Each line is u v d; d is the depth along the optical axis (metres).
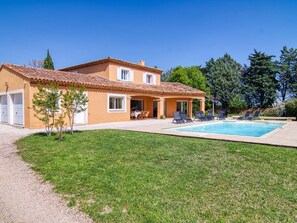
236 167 5.90
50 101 11.01
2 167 6.42
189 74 43.03
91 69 24.30
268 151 7.53
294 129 14.24
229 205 3.89
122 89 21.00
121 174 5.46
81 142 9.57
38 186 5.00
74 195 4.47
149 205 3.93
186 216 3.56
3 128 15.03
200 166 6.02
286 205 3.86
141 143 9.11
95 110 18.67
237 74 46.53
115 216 3.62
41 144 9.32
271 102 41.19
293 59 43.62
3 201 4.30
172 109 30.20
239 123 20.98
